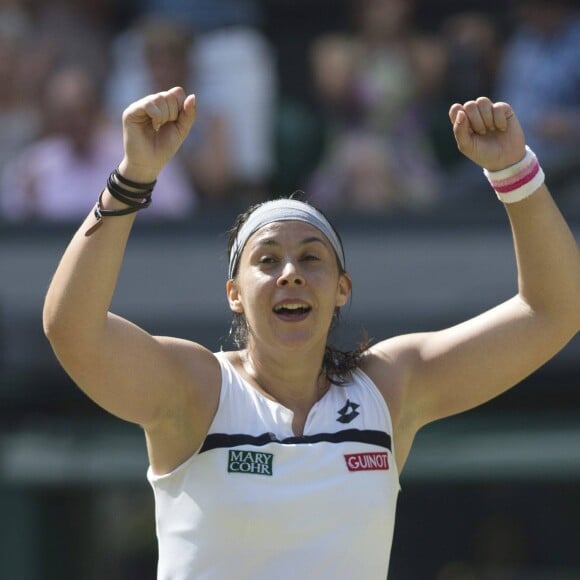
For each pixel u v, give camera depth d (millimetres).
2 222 25391
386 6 27109
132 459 24891
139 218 25172
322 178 26672
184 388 11219
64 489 25422
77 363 10797
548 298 11930
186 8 27938
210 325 24672
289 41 29359
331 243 11641
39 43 27516
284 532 10750
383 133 26656
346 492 10906
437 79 27031
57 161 26266
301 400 11461
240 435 11031
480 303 24312
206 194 26438
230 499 10758
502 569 26141
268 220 11523
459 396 12094
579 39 26500
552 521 25922
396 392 11828
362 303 24578
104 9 28891
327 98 27188
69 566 25422
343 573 10844
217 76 26922
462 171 26500
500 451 24453
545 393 24344
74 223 25266
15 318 25031
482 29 27078
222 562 10781
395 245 24641
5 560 24938
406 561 26516
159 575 11211
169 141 10789
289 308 11297
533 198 11766
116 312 24938
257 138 26891
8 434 25016
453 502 26344
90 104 26391
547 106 26281
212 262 24812
